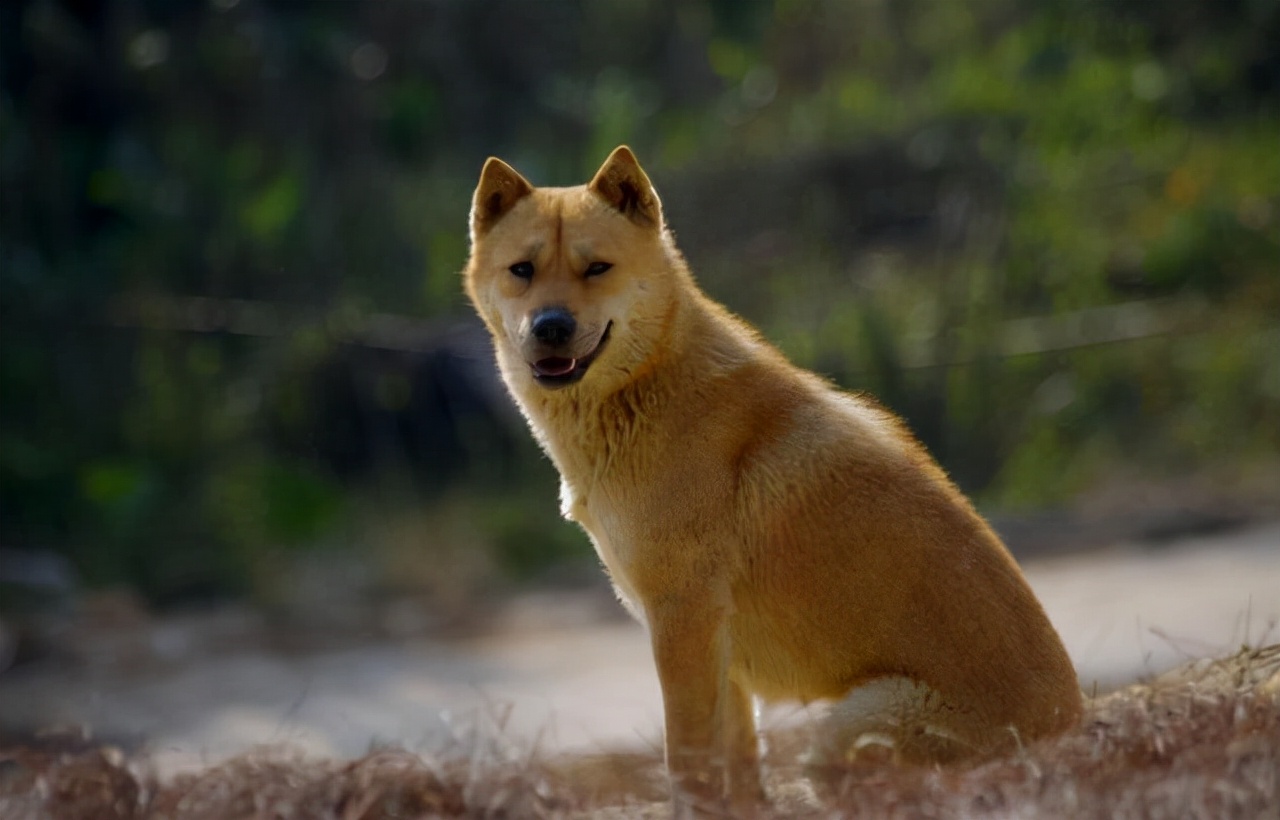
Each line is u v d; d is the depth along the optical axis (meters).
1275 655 7.85
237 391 20.89
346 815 7.41
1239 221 23.05
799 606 7.39
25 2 23.39
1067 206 23.58
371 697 13.84
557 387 7.36
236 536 19.14
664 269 7.68
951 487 7.71
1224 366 21.34
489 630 16.31
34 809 7.73
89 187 22.73
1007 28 27.33
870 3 28.12
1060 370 21.72
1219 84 25.95
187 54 24.03
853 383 21.34
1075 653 12.55
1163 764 6.58
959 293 22.16
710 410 7.43
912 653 7.26
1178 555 16.44
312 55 24.36
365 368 21.11
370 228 23.08
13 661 15.57
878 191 24.08
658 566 7.39
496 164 8.07
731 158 24.69
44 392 20.56
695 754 7.23
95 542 19.00
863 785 6.54
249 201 22.86
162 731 12.98
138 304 21.34
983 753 7.03
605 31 28.50
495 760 7.97
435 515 19.69
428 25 26.06
